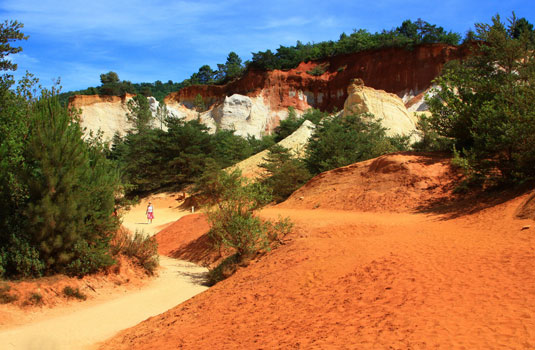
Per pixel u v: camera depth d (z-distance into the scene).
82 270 13.80
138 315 11.98
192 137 52.00
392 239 13.17
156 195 50.38
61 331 10.52
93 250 14.16
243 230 14.95
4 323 10.80
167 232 25.77
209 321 9.46
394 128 48.97
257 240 15.40
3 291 11.77
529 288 7.27
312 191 26.94
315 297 9.20
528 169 16.64
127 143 67.62
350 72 93.19
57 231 13.50
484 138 18.75
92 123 82.75
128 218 37.94
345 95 93.25
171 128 54.12
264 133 88.19
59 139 14.03
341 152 35.94
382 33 101.88
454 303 7.19
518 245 10.21
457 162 18.81
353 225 16.19
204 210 17.69
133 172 55.25
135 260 16.09
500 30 28.72
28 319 11.28
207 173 38.84
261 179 38.62
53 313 11.90
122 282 14.63
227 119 89.50
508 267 8.62
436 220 16.19
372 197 21.77
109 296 13.68
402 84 85.62
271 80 96.62
